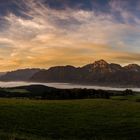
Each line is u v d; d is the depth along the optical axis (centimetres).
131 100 11750
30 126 5575
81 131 5322
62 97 15000
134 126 5647
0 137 3262
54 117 6569
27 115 6619
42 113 6994
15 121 5916
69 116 6762
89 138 4897
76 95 15238
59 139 4597
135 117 6694
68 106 8419
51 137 4903
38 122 5959
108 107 8400
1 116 6281
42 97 15288
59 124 5844
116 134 5147
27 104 8462
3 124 5550
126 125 5738
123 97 13812
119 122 6050
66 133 5184
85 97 15112
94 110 7750
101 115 6956
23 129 5266
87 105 8794
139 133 5178
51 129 5428
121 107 8450
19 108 7519
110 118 6550
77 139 4775
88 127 5606
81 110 7712
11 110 7119
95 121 6178
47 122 6003
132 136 5019
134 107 8494
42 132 5191
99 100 10769
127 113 7281
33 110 7331
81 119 6412
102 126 5694
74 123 5969
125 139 4806
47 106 8219
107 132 5275
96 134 5138
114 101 10338
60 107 8138
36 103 8919
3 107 7519
